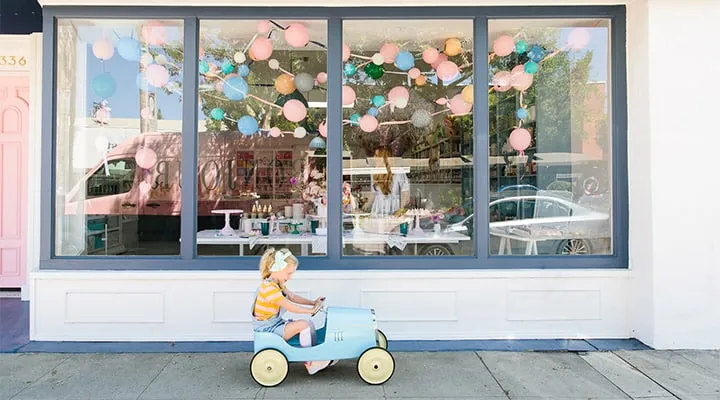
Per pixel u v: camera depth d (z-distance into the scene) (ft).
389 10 14.69
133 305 14.16
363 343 11.59
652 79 13.62
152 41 15.20
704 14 13.64
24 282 18.94
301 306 12.25
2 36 18.75
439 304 14.37
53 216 14.53
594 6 14.60
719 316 13.60
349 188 15.28
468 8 14.70
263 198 16.25
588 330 14.47
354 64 15.97
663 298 13.58
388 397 10.89
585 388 11.33
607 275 14.40
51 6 14.46
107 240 15.07
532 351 13.55
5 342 14.12
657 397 10.89
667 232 13.58
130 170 15.21
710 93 13.64
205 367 12.49
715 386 11.41
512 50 15.55
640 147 14.05
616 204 14.70
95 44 15.40
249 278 14.17
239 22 14.94
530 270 14.47
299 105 16.25
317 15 14.70
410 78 16.34
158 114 15.23
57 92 14.69
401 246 15.19
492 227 14.99
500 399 10.80
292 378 11.92
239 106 16.51
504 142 15.47
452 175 15.43
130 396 10.91
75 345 13.88
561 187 15.65
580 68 15.69
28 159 18.85
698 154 13.62
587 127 15.49
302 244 15.29
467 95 15.42
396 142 15.87
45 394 10.97
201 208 15.29
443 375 12.03
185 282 14.17
